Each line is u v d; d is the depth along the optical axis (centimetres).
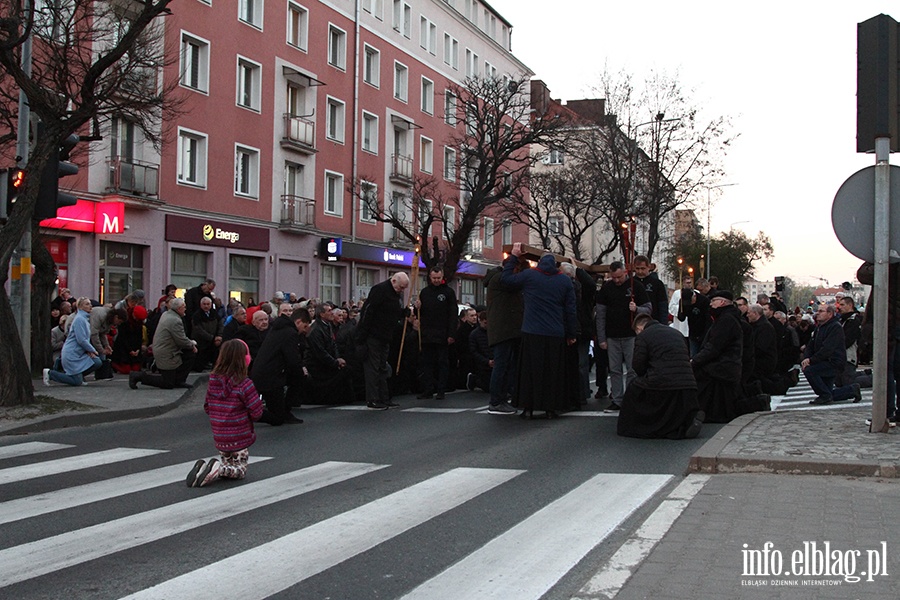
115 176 2652
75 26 1655
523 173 3359
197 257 3080
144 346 1841
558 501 648
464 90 3603
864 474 707
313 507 643
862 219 880
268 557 514
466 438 978
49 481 752
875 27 857
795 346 1870
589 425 1071
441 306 1437
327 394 1373
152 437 1027
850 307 1526
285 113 3519
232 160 3212
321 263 3806
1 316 1179
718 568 473
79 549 534
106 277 2684
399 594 446
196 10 3012
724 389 1105
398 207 4425
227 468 743
